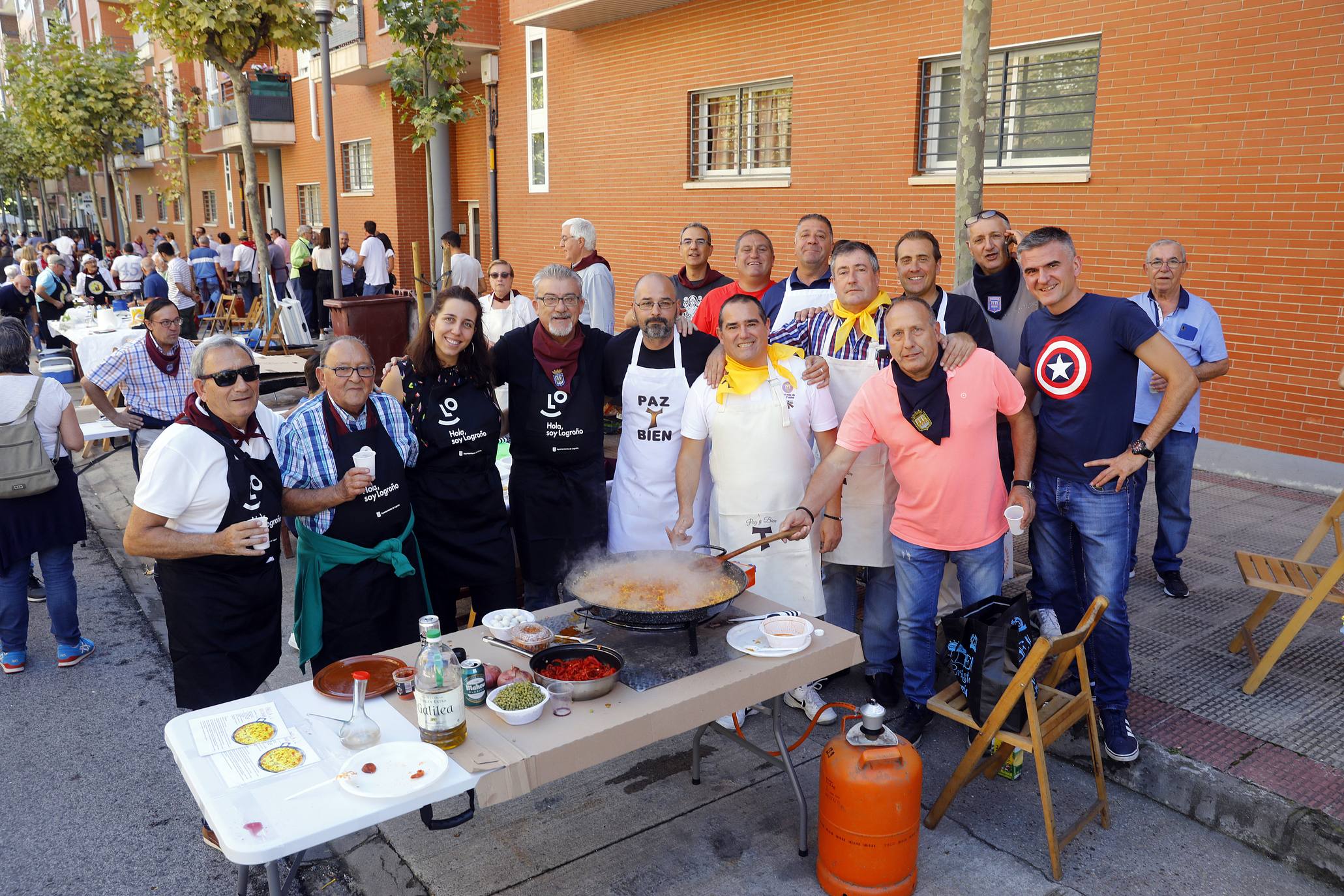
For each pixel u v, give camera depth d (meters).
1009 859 3.11
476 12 13.94
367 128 18.03
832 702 4.14
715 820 3.38
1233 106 6.50
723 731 3.41
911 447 3.47
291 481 3.24
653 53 11.49
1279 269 6.45
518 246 14.88
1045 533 3.71
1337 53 5.96
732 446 3.80
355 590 3.32
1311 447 6.52
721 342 4.00
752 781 3.65
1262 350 6.64
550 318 3.81
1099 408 3.40
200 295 16.28
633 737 2.51
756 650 2.90
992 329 4.22
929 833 3.26
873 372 3.97
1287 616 4.66
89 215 48.00
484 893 3.00
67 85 22.27
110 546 6.72
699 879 3.06
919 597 3.68
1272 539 5.73
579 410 3.95
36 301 14.65
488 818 3.41
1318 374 6.39
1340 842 2.92
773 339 4.24
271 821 2.06
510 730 2.46
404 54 11.05
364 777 2.21
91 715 4.35
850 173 9.32
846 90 9.20
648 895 2.98
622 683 2.73
